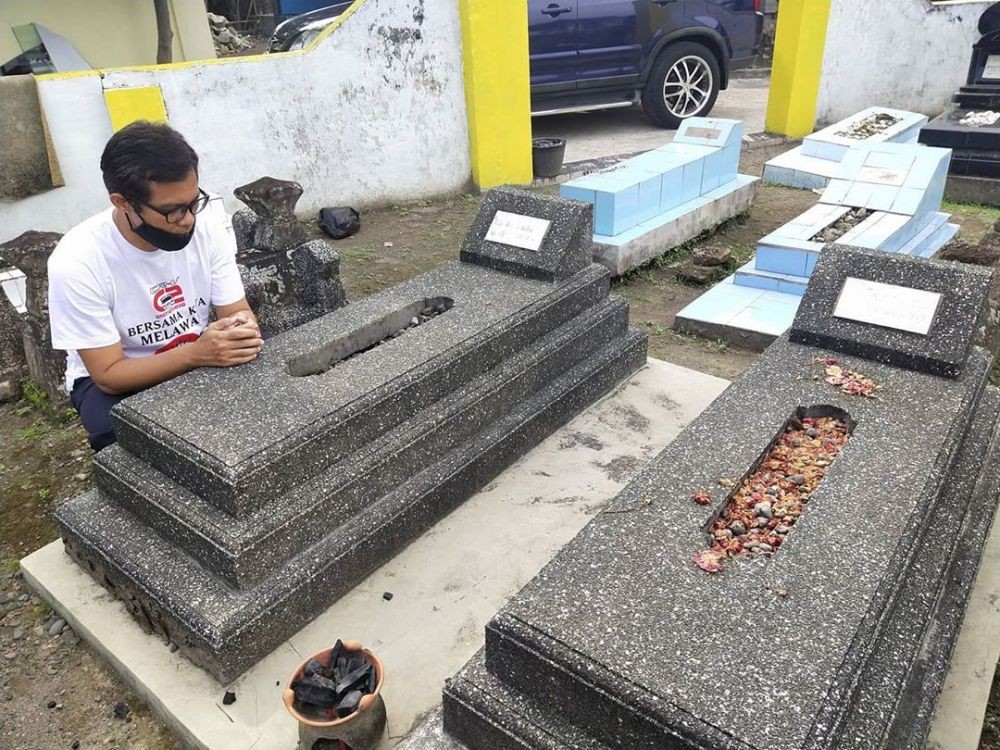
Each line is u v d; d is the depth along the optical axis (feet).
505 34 21.84
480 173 23.25
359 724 6.30
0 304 12.96
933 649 6.42
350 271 18.04
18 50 25.40
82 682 7.89
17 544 9.86
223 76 18.65
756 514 7.04
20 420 12.57
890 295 9.14
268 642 7.48
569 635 5.57
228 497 7.30
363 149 21.43
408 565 8.60
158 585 7.48
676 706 5.01
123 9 27.22
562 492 9.73
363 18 20.11
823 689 5.08
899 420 7.99
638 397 11.93
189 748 7.13
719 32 29.94
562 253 11.21
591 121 32.99
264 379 8.68
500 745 5.81
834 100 29.50
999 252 13.44
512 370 10.25
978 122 23.09
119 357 8.36
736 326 14.19
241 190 13.38
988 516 8.11
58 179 17.01
